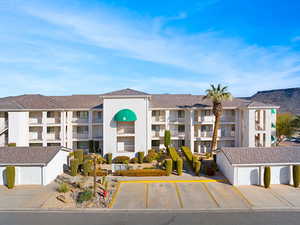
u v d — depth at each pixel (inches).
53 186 936.3
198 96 1840.6
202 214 685.9
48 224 622.2
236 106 1555.1
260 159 959.0
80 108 1558.8
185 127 1644.9
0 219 653.9
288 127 2075.5
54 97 1809.8
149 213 692.7
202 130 1668.3
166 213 692.7
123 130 1450.5
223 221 641.0
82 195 787.4
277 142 2108.8
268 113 1491.1
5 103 1497.3
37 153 1016.9
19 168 958.4
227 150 1032.8
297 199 797.2
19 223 629.3
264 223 628.7
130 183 972.6
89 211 705.6
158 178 1031.0
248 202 773.3
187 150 1434.5
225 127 1653.5
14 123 1434.5
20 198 807.7
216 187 920.3
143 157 1348.4
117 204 756.0
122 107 1400.1
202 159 1364.4
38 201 779.4
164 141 1562.5
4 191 880.3
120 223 627.8
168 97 1808.6
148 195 836.0
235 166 933.8
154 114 1668.3
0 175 954.7
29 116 1553.9
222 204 757.9
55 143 1600.6
